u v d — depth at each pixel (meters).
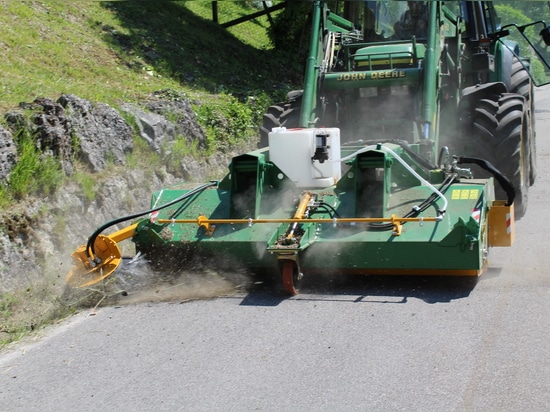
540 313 5.93
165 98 11.44
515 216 9.37
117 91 11.19
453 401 4.52
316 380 4.87
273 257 6.61
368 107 9.02
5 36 11.68
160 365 5.21
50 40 12.62
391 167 6.80
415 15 9.72
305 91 8.62
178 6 18.69
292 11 18.83
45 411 4.61
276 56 18.64
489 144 9.01
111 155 9.14
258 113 13.48
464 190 6.62
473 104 9.32
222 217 6.94
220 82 15.15
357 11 10.05
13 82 9.49
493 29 11.08
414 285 6.71
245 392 4.73
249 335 5.69
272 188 7.10
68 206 8.05
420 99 8.59
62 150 8.26
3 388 4.97
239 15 22.00
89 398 4.76
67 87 10.11
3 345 5.73
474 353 5.20
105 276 6.62
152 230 6.82
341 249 6.45
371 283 6.82
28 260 7.18
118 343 5.68
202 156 11.26
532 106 11.27
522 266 7.24
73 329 6.04
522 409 4.39
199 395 4.72
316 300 6.44
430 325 5.76
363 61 9.04
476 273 6.37
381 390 4.70
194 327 5.93
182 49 15.79
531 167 11.05
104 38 14.16
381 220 6.38
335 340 5.52
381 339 5.51
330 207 6.77
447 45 9.59
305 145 7.02
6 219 7.12
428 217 6.42
